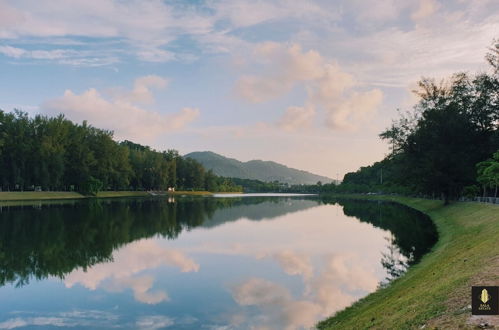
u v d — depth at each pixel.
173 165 193.50
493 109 63.31
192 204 108.44
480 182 59.00
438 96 67.12
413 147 66.94
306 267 29.34
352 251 35.78
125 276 27.03
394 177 73.94
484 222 34.88
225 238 44.47
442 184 63.66
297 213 81.50
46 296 22.52
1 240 42.41
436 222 54.00
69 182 128.00
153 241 42.19
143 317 18.97
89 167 133.00
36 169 111.62
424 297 14.77
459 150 62.38
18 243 40.59
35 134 117.69
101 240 42.78
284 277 26.34
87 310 20.08
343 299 21.20
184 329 17.41
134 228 52.81
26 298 22.19
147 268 29.36
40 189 122.69
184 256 33.88
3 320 18.78
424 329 10.98
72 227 52.72
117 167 145.62
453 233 38.00
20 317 19.16
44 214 67.88
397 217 68.12
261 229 52.97
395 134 68.50
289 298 21.64
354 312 18.48
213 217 70.06
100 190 145.88
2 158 108.69
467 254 21.72
